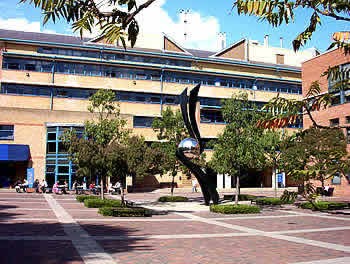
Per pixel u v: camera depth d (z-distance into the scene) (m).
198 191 43.38
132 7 1.95
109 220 16.06
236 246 10.60
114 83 45.94
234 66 54.62
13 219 15.74
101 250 9.70
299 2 2.09
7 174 39.16
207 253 9.55
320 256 9.28
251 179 52.66
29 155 38.97
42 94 43.53
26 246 10.06
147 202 27.89
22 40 44.16
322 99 2.50
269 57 61.62
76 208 21.14
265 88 54.16
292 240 11.73
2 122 38.59
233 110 22.25
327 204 22.61
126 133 24.55
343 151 2.63
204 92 49.69
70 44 45.78
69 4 1.89
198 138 24.38
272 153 25.19
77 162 22.55
